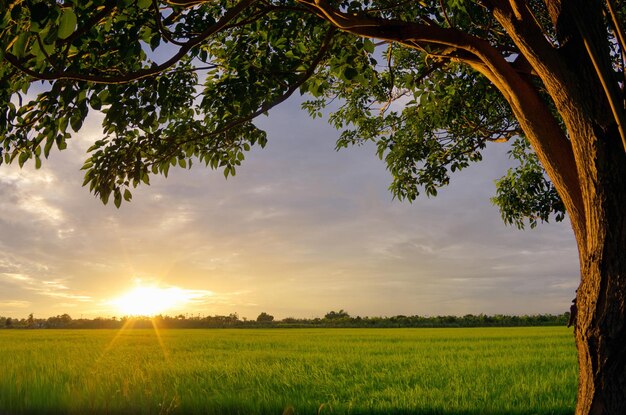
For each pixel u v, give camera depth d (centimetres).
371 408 885
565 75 432
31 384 1070
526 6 461
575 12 409
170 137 763
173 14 588
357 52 637
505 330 5047
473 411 877
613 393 406
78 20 463
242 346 2577
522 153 1252
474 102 906
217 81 751
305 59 682
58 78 463
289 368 1426
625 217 411
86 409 891
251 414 846
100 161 720
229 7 688
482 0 493
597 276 417
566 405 925
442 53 542
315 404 904
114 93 584
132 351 2205
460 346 2498
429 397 973
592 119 421
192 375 1281
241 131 821
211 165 831
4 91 511
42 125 558
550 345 2530
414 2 664
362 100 1107
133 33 493
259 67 659
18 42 373
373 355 1923
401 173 1144
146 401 882
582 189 431
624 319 406
